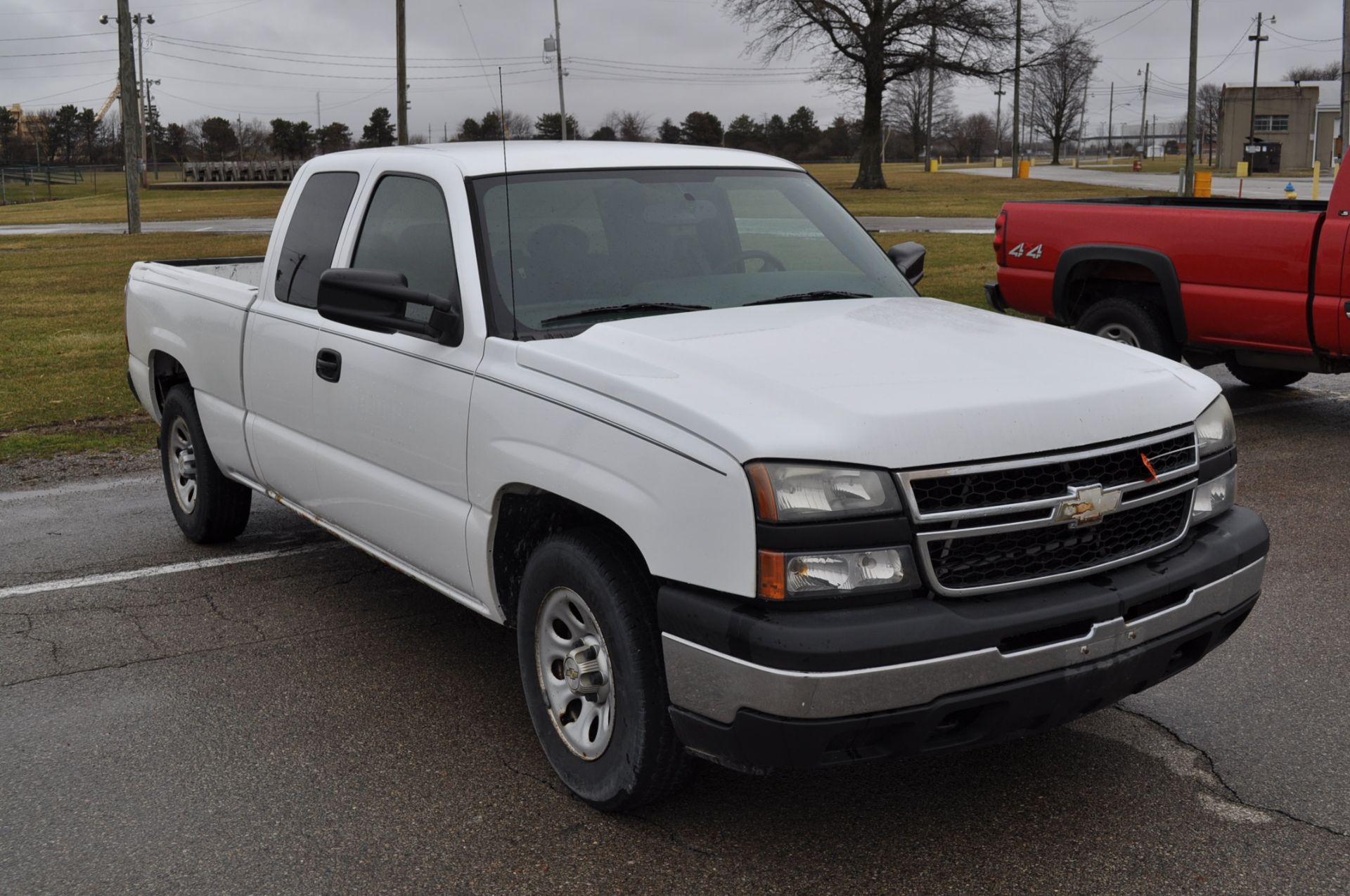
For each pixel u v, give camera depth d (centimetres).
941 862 315
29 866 322
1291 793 347
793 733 278
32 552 611
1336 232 731
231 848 329
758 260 435
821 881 307
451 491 383
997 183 5716
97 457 826
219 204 5088
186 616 515
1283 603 502
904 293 440
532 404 343
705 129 10006
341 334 438
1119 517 312
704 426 294
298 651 473
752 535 281
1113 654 304
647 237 414
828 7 5281
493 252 389
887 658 276
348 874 315
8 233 3575
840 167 9525
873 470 284
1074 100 10744
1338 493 663
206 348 550
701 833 332
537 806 349
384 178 448
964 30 5175
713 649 287
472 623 503
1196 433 335
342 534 469
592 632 338
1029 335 368
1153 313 857
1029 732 307
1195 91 4028
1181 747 377
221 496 589
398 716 412
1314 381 1019
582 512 346
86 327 1472
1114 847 321
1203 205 923
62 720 413
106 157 12194
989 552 294
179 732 403
